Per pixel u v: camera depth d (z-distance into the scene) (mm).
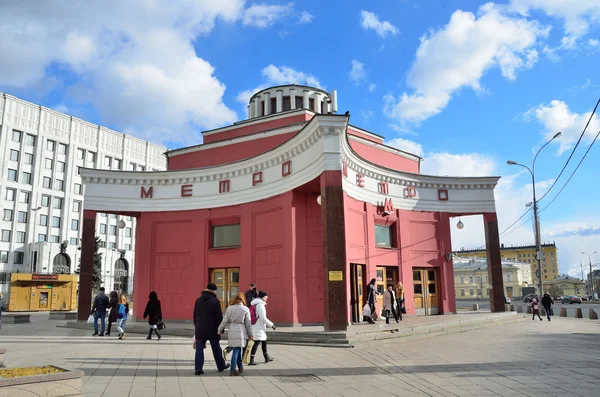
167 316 20906
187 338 16234
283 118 23000
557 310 40375
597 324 21109
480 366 10070
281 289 17688
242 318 9539
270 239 18609
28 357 11695
